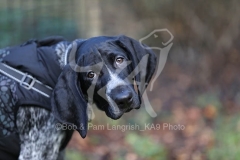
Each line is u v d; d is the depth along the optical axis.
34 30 9.32
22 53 4.96
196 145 8.34
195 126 9.41
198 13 13.16
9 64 4.94
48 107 4.82
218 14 13.09
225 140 7.96
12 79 4.87
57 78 4.83
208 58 12.88
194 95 11.34
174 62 13.17
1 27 9.27
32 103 4.77
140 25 13.12
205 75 12.28
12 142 4.94
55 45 5.08
